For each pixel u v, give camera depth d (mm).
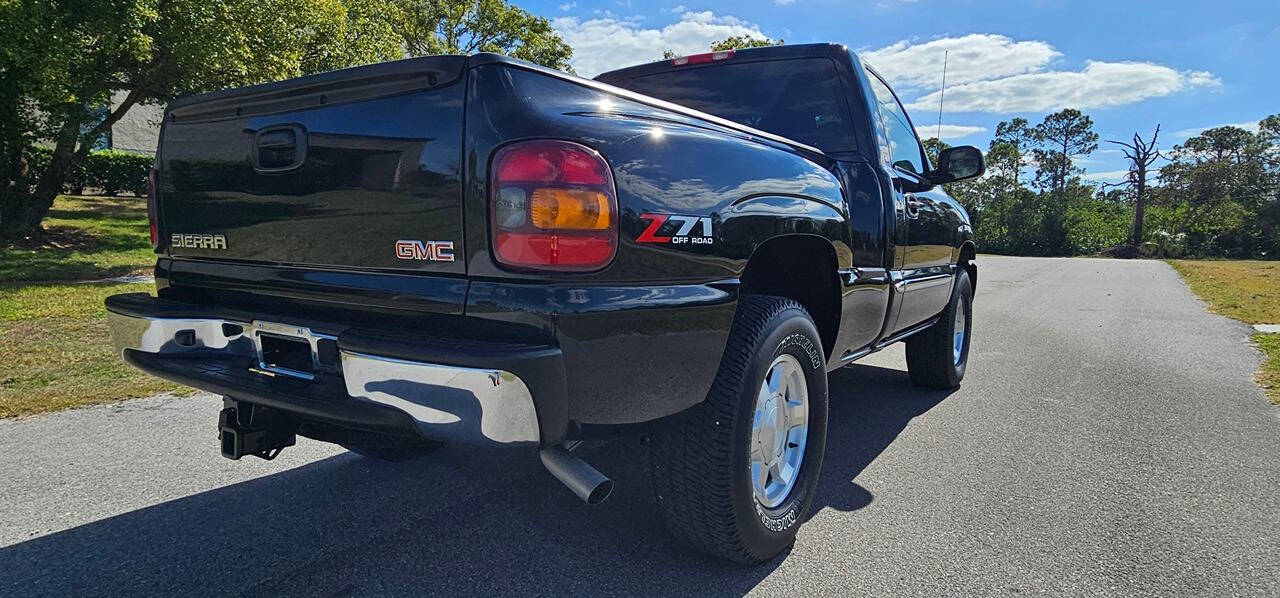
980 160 4375
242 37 11992
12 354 5707
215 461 3629
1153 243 52938
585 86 2154
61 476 3418
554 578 2533
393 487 3318
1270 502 3258
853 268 3287
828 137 3828
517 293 1893
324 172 2230
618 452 3773
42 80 10852
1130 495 3334
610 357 1982
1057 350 7184
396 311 2107
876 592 2469
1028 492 3363
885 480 3514
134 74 13164
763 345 2457
